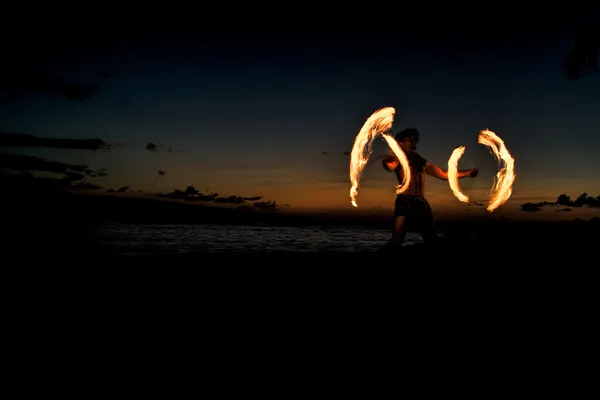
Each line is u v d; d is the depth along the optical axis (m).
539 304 3.95
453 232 6.86
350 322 3.54
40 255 6.53
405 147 6.58
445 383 2.51
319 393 2.40
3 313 3.71
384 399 2.34
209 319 3.59
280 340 3.14
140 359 2.81
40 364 2.73
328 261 6.03
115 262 6.01
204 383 2.50
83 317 3.63
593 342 3.10
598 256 5.75
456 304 3.98
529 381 2.53
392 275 5.09
